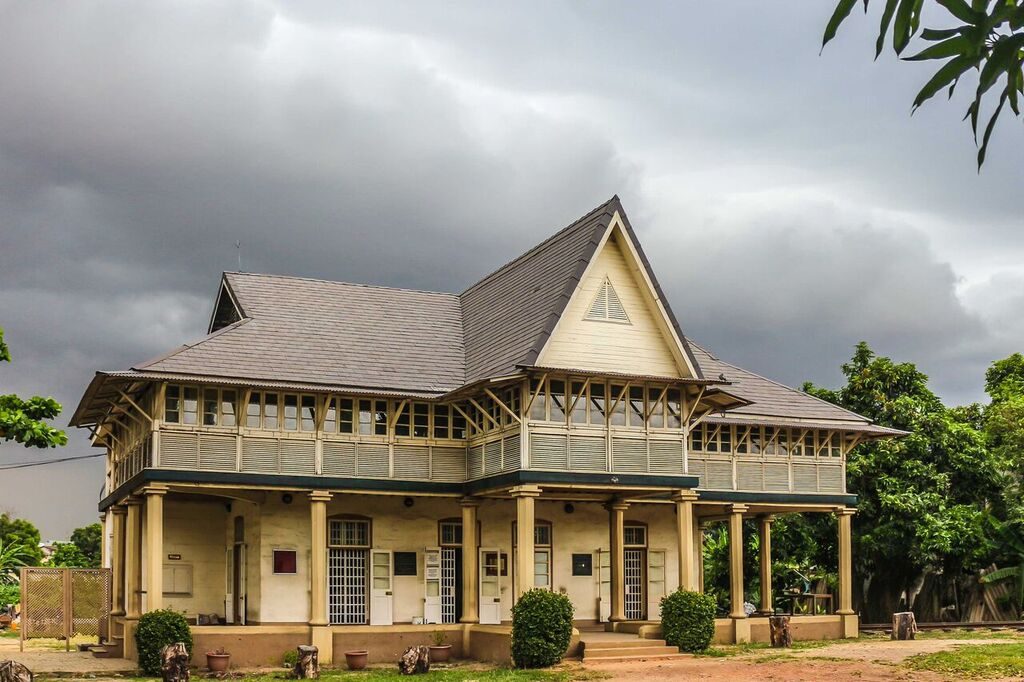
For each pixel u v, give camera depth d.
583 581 32.12
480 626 27.62
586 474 26.48
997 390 54.22
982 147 4.55
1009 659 23.03
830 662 24.08
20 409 20.80
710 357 35.06
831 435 34.31
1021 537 37.88
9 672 19.92
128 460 29.44
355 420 28.09
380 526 29.64
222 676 23.73
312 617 26.59
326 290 32.31
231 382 26.05
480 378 26.73
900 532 37.09
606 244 27.95
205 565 30.72
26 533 62.72
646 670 23.27
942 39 4.50
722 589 43.97
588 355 27.23
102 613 30.88
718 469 32.22
